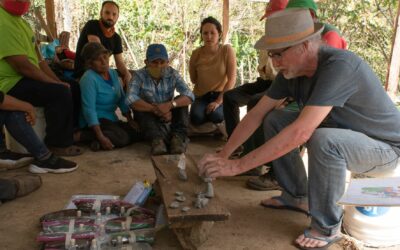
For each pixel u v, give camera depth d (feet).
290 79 8.13
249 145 11.19
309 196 7.66
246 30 32.09
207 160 7.44
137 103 13.39
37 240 7.16
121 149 13.76
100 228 7.49
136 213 8.09
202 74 15.23
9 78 11.87
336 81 6.85
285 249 7.75
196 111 15.02
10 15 11.35
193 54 15.49
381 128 7.59
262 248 7.76
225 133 15.34
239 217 8.94
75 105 13.99
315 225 7.73
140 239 7.42
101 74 13.80
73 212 8.13
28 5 11.50
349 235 8.09
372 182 6.00
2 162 11.27
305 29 6.91
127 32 31.42
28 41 11.91
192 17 31.78
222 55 15.08
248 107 12.41
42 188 10.23
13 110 10.57
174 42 31.53
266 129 8.95
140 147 14.03
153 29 31.37
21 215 8.77
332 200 7.46
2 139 11.98
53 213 8.07
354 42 27.81
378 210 7.74
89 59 13.57
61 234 7.20
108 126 13.74
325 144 7.26
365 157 7.46
